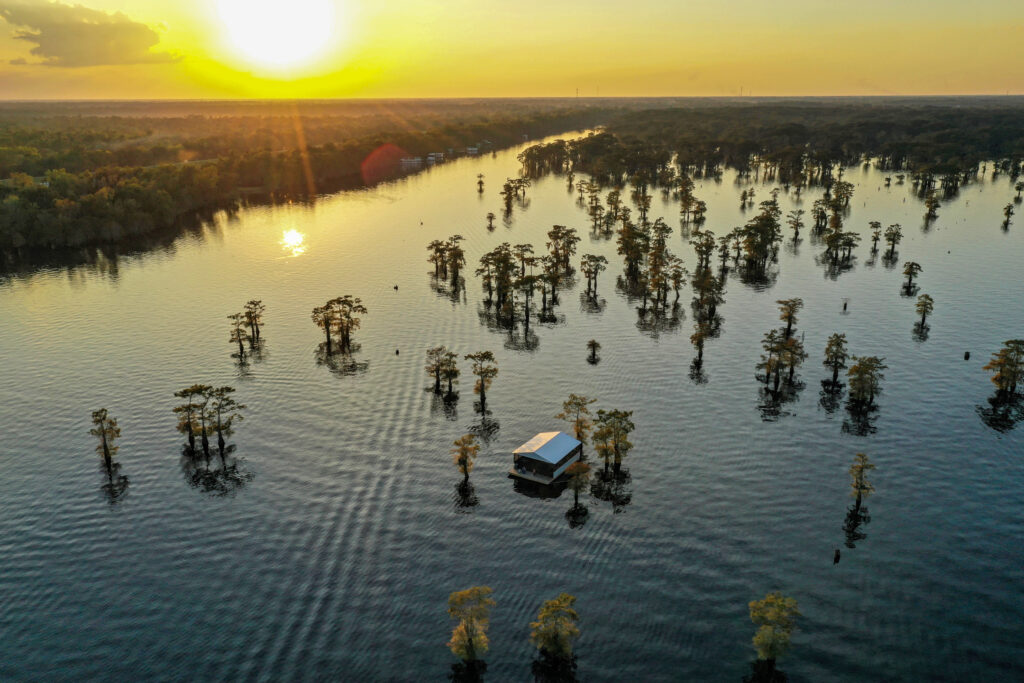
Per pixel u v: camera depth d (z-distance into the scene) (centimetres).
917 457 12606
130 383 15812
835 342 15612
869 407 14412
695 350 17475
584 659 8506
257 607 9412
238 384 15750
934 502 11356
